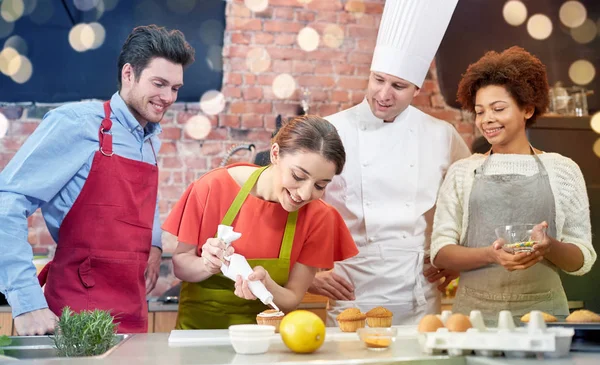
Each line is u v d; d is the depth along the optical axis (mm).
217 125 3971
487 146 3049
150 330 3010
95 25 3797
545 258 1970
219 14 3990
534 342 1100
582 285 3162
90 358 1160
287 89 4062
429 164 2295
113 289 1879
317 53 4117
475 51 4086
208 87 3975
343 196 2266
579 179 2014
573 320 1363
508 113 1998
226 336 1438
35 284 1723
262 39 4051
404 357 1159
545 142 3180
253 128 4004
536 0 4070
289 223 1783
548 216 1966
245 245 1771
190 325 1825
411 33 2160
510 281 1957
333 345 1335
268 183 1777
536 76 2029
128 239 1898
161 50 1901
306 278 1837
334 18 4152
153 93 1913
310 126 1608
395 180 2258
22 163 1771
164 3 3893
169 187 3893
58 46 3781
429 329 1225
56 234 1919
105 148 1879
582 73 4086
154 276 2252
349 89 4133
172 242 3828
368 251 2232
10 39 3744
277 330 1538
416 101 4117
